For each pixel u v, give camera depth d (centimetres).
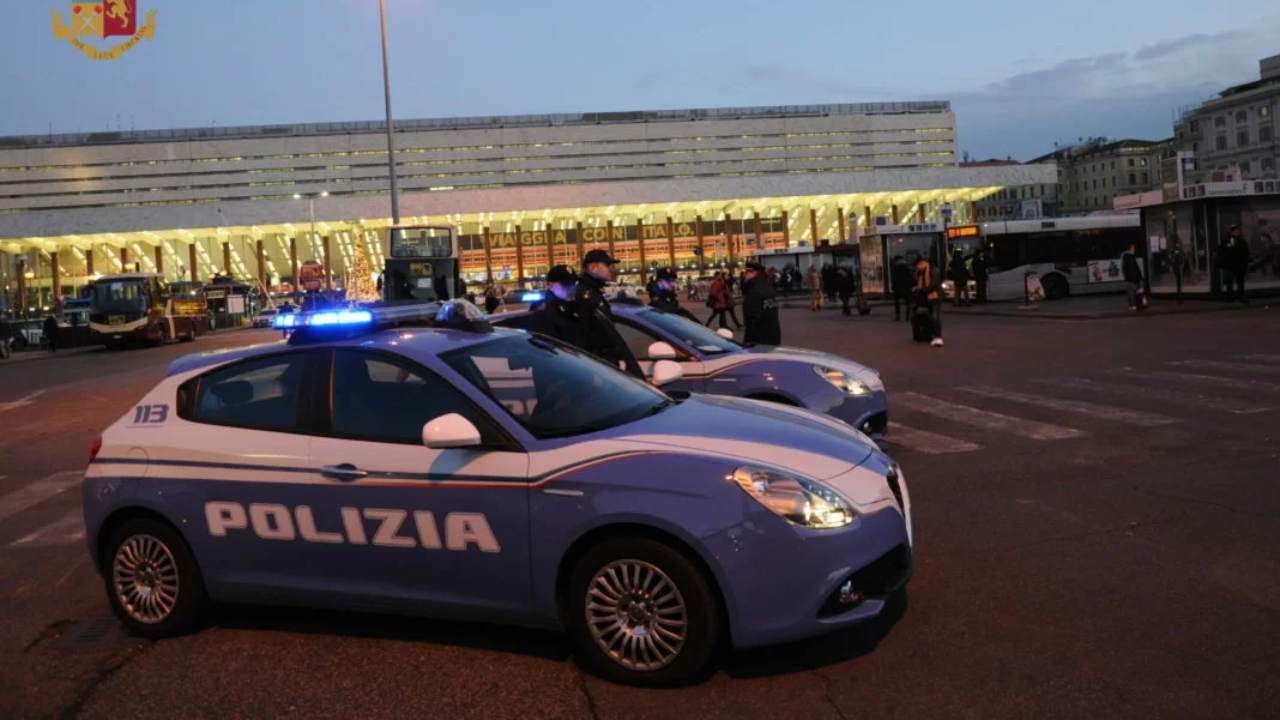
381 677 399
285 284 11100
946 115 12912
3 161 11306
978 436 883
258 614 486
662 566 365
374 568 418
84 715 382
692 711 353
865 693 359
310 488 425
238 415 453
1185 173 2391
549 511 383
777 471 371
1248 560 484
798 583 357
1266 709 330
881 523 376
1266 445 756
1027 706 342
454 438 385
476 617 404
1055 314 2302
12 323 4625
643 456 379
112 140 11512
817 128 12688
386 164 12019
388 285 3472
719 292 2555
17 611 523
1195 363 1281
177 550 452
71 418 1453
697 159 12544
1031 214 4084
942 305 3372
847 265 5059
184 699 390
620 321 805
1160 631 401
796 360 761
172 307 4175
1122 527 557
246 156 11719
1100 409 979
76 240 9688
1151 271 2566
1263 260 2359
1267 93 9894
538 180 12281
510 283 10488
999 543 541
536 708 363
